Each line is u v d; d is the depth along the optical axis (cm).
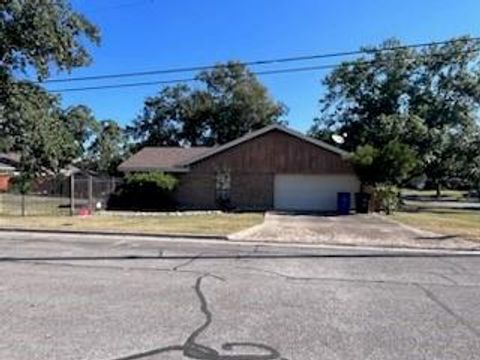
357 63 4456
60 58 2753
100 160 6047
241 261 1191
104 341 580
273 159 3388
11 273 982
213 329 635
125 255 1251
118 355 536
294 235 1816
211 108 7156
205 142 7319
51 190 3866
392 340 603
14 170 4719
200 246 1481
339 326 657
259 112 7175
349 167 3309
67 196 3809
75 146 3353
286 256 1298
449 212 3403
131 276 970
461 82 4412
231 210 3206
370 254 1388
